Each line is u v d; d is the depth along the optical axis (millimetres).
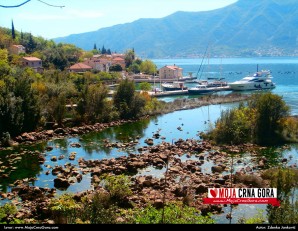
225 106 100000
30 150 55969
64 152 54875
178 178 41594
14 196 36500
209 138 62094
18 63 136875
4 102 63094
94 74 148500
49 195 35844
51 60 160250
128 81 85812
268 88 138750
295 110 89188
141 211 28281
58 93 83625
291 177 32188
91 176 42688
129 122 79812
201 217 24703
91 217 24078
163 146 56969
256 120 61281
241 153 53500
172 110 93062
